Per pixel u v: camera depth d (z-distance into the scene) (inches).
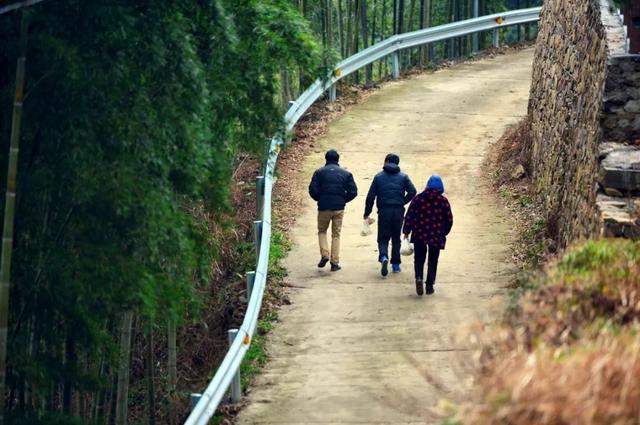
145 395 901.8
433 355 765.3
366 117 1406.3
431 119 1392.7
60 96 582.9
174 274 652.1
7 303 552.7
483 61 1761.8
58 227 623.2
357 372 750.5
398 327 825.5
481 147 1282.0
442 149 1277.1
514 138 1268.5
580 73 911.0
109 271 590.9
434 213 872.9
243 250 1012.5
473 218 1077.1
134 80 601.0
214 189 700.7
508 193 1124.5
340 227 957.8
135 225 594.9
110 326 805.9
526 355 379.6
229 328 930.7
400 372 742.5
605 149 755.4
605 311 456.4
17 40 582.9
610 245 549.6
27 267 611.5
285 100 1360.7
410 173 1205.1
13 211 550.0
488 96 1507.1
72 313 604.7
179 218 635.5
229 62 730.2
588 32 894.4
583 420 340.5
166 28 605.3
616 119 772.0
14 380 638.5
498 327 414.3
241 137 784.3
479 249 994.7
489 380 365.4
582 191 817.5
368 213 951.0
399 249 943.0
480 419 352.2
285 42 752.3
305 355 791.7
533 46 1878.7
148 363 825.5
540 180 1072.2
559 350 385.1
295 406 706.2
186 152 620.7
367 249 1016.2
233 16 727.1
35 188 598.9
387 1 2036.2
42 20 575.2
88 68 576.4
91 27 586.2
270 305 888.9
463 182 1176.2
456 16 1898.4
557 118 1008.9
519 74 1646.2
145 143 585.6
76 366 645.9
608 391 354.0
